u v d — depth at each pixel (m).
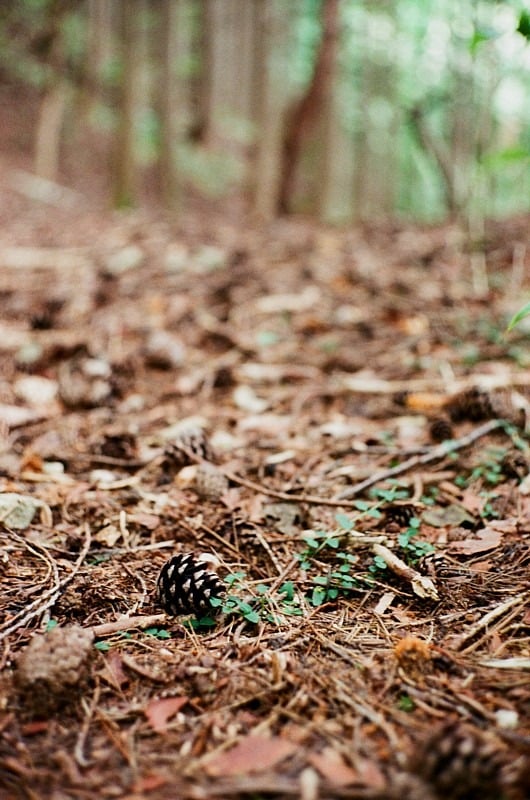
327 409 3.56
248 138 17.25
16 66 15.59
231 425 3.44
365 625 1.97
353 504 2.54
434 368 3.89
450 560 2.25
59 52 13.03
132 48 10.04
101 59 16.45
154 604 2.08
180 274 5.71
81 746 1.53
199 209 13.35
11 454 3.07
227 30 18.17
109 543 2.42
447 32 6.73
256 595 2.12
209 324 4.68
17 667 1.75
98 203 11.67
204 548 2.40
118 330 4.57
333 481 2.82
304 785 1.39
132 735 1.56
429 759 1.35
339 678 1.73
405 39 10.51
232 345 4.41
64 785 1.42
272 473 2.90
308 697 1.66
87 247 6.73
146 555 2.35
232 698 1.67
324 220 10.62
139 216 9.00
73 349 4.22
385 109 13.80
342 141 15.06
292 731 1.56
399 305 4.83
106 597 2.10
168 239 6.95
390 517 2.51
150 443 3.22
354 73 12.35
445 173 8.10
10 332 4.58
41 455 3.07
